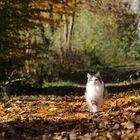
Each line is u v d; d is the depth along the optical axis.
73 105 17.19
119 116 11.07
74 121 11.37
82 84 29.91
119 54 48.97
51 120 12.03
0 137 8.13
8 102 19.09
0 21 16.69
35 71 25.98
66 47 38.12
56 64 31.53
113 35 49.44
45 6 24.52
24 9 17.34
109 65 46.91
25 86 23.84
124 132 8.30
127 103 14.59
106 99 15.43
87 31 50.25
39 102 18.75
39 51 20.98
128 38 23.77
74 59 39.81
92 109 14.60
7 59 17.06
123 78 31.77
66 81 30.09
